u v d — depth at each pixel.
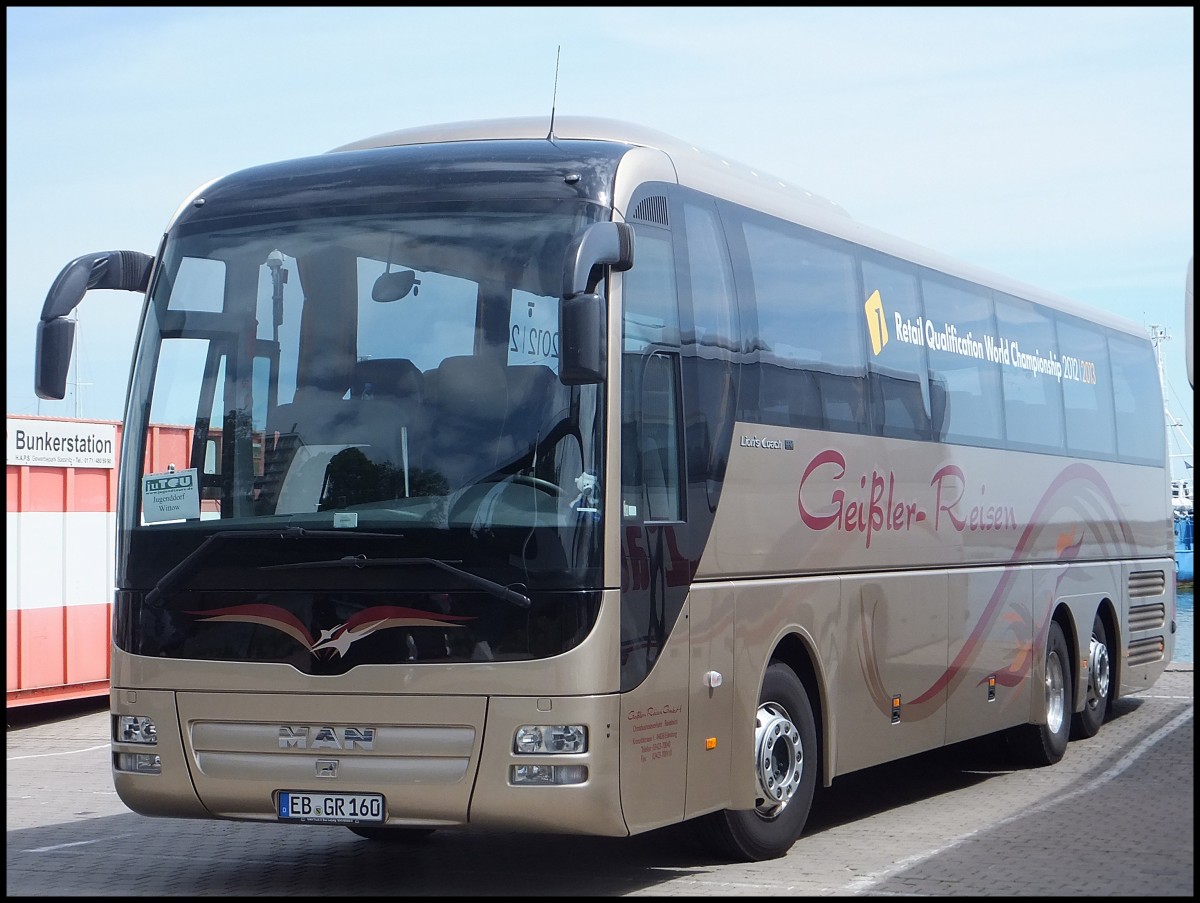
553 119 8.97
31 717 18.36
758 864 9.24
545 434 7.77
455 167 8.38
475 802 7.64
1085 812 11.13
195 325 8.53
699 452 8.67
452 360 7.98
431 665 7.70
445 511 7.77
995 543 12.88
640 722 7.93
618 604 7.78
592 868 9.25
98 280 8.77
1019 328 13.92
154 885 8.88
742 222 9.55
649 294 8.39
